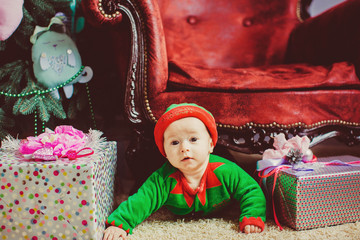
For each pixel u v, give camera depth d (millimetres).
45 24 1155
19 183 708
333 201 814
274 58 1594
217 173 857
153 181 851
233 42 1604
